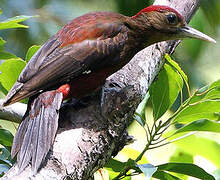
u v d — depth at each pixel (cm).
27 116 930
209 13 1450
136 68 1087
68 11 1488
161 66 1142
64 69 974
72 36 1005
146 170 849
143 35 1091
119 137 954
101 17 1059
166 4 1223
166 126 1055
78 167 851
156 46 1144
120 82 1048
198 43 1452
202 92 987
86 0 1508
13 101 917
